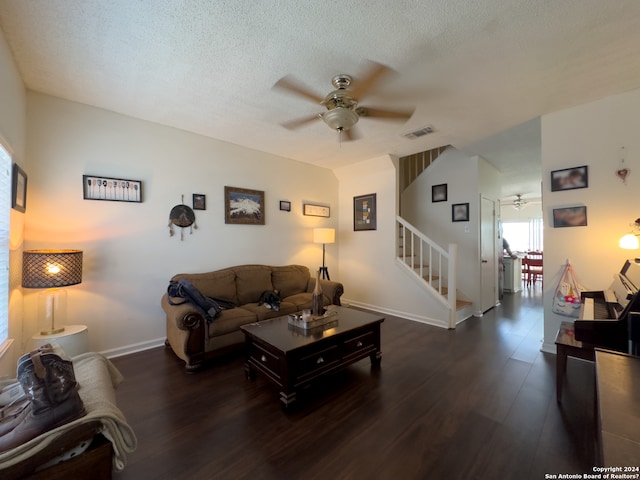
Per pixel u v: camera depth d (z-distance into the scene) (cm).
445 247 494
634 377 108
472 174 460
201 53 197
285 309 344
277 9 157
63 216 265
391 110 282
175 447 165
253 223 412
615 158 260
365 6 155
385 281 474
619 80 232
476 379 242
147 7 156
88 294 279
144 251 314
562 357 205
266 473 146
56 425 106
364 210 507
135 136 306
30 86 242
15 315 218
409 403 208
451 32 174
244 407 205
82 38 181
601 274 268
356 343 255
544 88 244
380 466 150
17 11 157
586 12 158
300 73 220
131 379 247
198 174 355
